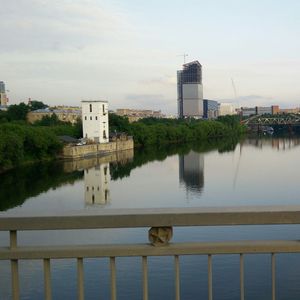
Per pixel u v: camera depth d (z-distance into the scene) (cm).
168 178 6203
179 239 2525
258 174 6291
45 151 8900
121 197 4806
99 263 2164
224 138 18500
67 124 13475
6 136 7350
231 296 1820
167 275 2022
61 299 1823
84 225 369
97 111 11194
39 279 1953
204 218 371
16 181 6084
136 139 13462
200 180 5866
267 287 1886
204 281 1955
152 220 371
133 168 7681
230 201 4334
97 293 1862
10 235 376
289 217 371
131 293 1866
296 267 2070
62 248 378
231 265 2119
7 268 2072
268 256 2208
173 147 13200
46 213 376
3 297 1791
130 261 2200
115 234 2694
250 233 2623
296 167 7100
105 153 10931
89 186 5641
